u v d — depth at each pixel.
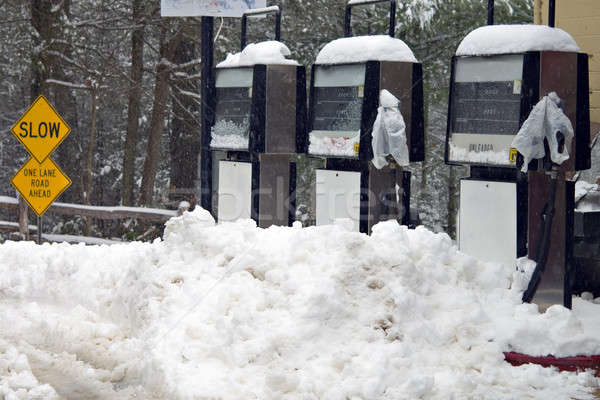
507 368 16.77
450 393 15.08
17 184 35.88
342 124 26.05
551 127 20.14
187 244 21.44
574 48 21.17
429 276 19.00
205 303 18.73
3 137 98.12
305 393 14.94
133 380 17.36
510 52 21.22
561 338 17.45
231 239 20.88
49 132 35.78
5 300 25.80
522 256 21.22
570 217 20.61
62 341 20.33
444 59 59.44
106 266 27.14
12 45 73.00
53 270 27.23
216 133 30.22
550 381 16.22
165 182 89.88
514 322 17.91
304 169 59.06
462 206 22.31
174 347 17.48
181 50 61.31
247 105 28.81
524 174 21.14
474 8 56.91
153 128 64.94
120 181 94.56
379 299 17.98
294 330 17.02
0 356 18.59
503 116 21.58
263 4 30.42
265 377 15.88
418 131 26.22
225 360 16.84
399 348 16.67
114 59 72.44
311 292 17.84
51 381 17.22
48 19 57.00
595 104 26.12
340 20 61.59
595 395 15.52
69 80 62.44
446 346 17.42
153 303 19.64
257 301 18.30
